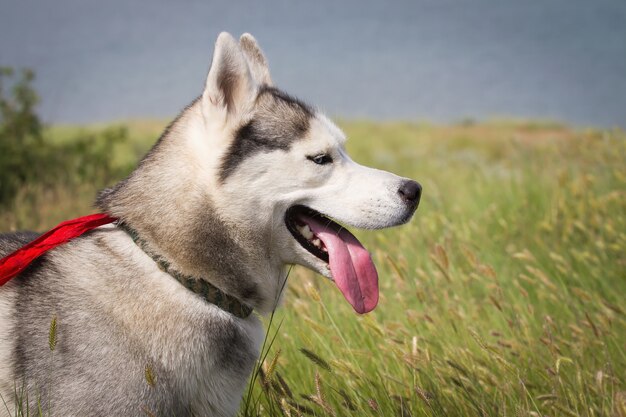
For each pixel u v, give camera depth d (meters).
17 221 6.63
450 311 4.25
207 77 3.19
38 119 9.09
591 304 4.86
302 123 3.36
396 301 5.00
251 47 3.90
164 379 2.94
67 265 3.03
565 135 17.59
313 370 4.26
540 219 6.47
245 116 3.27
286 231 3.37
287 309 4.66
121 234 3.12
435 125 20.84
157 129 17.48
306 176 3.34
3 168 7.98
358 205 3.39
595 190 6.80
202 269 3.12
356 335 4.50
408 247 5.96
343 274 3.35
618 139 7.44
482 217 6.67
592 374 3.97
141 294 2.99
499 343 4.04
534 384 3.90
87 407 2.81
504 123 20.58
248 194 3.23
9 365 2.86
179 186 3.16
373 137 17.53
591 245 5.76
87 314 2.90
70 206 7.28
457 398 3.74
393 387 4.00
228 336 3.10
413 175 10.44
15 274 2.92
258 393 3.99
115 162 9.84
